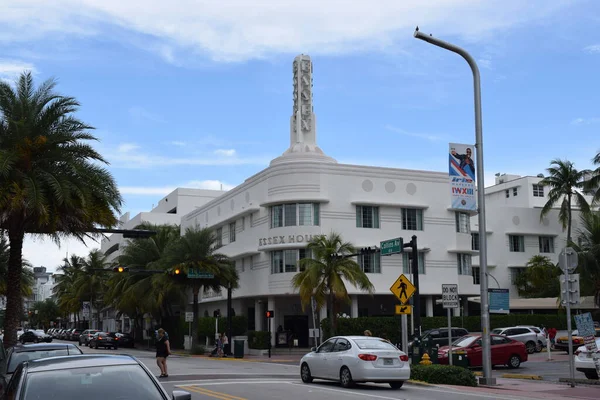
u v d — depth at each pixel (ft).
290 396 56.24
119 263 184.34
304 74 169.99
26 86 82.48
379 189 157.17
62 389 23.07
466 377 67.31
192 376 79.77
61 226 84.94
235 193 177.58
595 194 185.68
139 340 217.97
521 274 187.93
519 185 245.24
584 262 144.15
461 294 162.50
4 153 74.28
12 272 81.00
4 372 45.01
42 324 456.86
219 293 162.61
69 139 81.10
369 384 68.64
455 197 67.36
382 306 163.12
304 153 161.17
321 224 150.92
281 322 163.53
